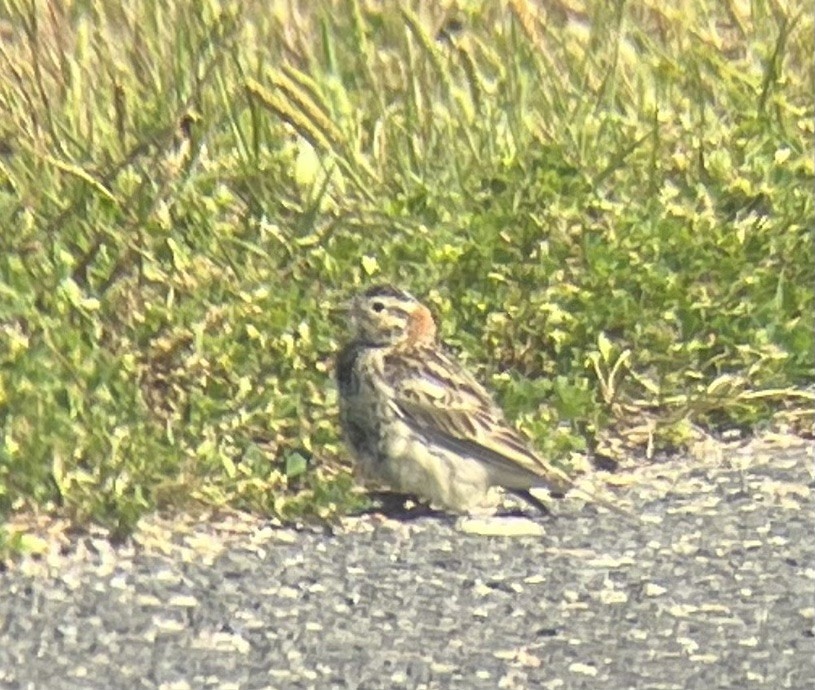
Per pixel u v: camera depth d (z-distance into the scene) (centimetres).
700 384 1355
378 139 1571
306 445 1250
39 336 1282
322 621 1077
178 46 1595
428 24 1733
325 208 1470
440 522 1205
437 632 1073
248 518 1183
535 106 1638
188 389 1275
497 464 1222
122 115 1523
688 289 1406
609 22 1744
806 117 1666
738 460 1292
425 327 1245
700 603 1114
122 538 1146
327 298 1370
